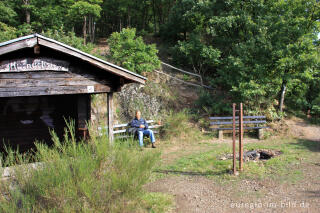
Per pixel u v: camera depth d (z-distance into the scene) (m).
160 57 17.81
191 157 7.47
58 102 9.77
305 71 11.30
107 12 30.25
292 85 12.61
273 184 5.19
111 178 3.66
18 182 3.45
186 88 14.08
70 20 22.45
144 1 28.45
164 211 4.14
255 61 11.79
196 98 13.27
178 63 16.59
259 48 11.90
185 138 9.95
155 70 14.02
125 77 6.13
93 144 4.04
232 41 14.34
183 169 6.41
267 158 7.32
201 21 17.14
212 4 15.67
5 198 3.28
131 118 11.17
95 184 3.54
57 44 5.23
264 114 11.93
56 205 3.38
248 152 7.70
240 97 11.62
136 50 12.83
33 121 9.51
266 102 12.09
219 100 12.77
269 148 8.24
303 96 14.05
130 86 12.30
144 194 4.47
